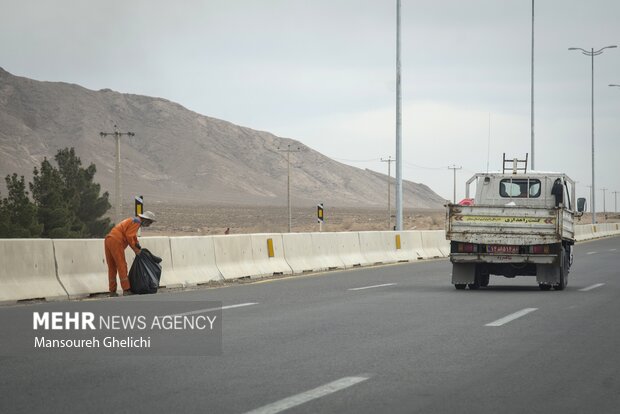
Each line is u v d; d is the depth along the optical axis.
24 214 75.75
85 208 94.25
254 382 15.54
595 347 19.83
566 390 14.96
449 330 22.62
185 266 38.16
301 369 16.86
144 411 13.23
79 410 13.27
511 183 41.00
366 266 54.22
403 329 22.80
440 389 14.99
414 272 46.88
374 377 16.06
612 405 13.82
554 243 35.50
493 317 25.62
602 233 129.12
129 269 35.31
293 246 47.56
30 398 14.11
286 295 32.50
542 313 26.77
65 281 31.78
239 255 42.53
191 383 15.42
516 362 17.77
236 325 23.38
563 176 40.66
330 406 13.63
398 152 66.31
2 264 29.23
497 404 13.84
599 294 33.81
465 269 36.22
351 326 23.33
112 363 17.39
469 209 36.06
